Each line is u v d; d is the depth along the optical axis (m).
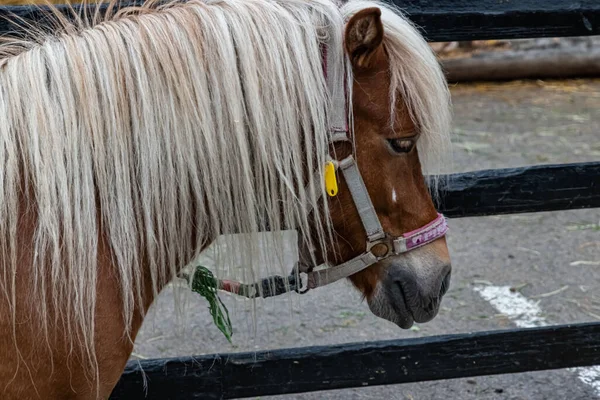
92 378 1.48
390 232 1.63
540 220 4.18
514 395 2.59
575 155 5.00
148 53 1.46
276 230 1.57
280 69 1.47
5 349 1.39
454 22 1.88
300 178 1.51
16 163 1.39
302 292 1.73
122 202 1.45
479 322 3.07
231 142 1.49
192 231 1.58
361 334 2.99
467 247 3.83
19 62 1.46
